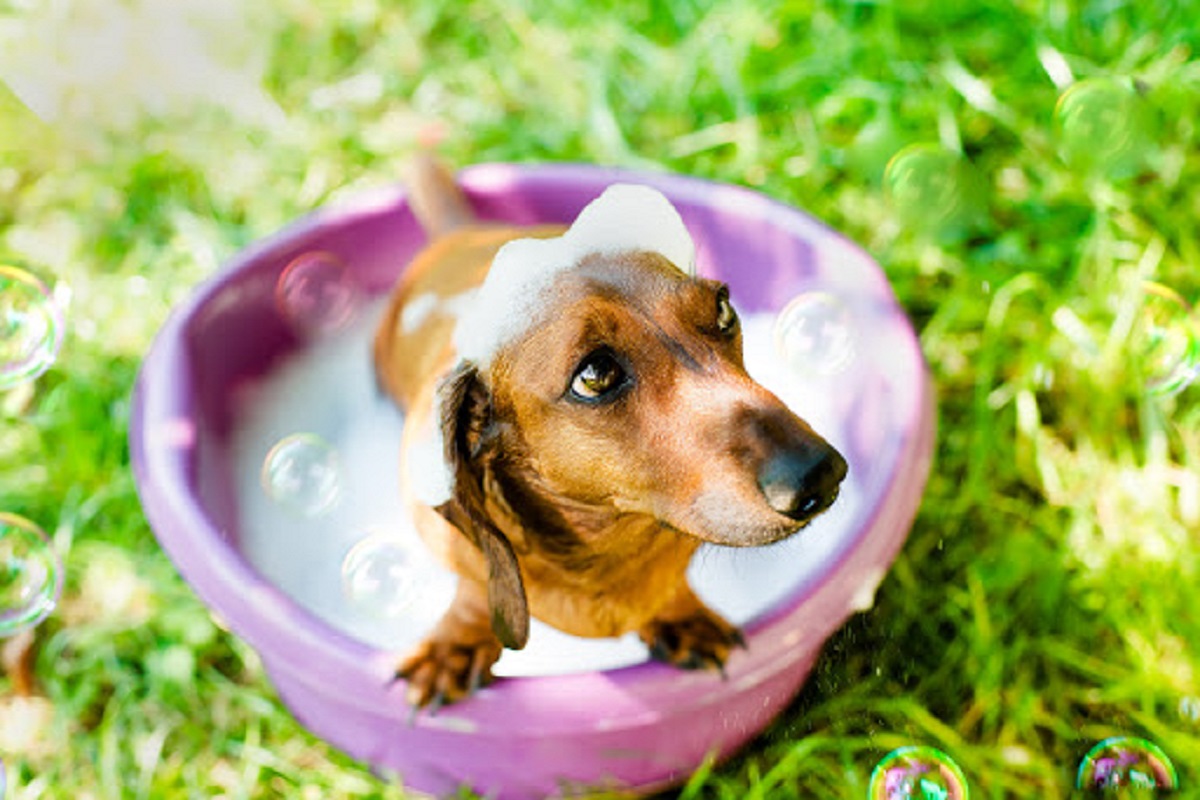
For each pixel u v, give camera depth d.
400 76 1.09
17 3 1.09
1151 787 0.70
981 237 0.94
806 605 0.68
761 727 0.74
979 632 0.77
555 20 1.09
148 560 0.83
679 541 0.66
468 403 0.60
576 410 0.58
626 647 0.78
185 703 0.78
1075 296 0.90
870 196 0.97
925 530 0.82
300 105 1.08
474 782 0.73
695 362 0.58
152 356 0.79
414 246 0.91
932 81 1.00
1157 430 0.83
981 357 0.88
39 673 0.80
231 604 0.69
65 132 1.05
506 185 0.87
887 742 0.74
